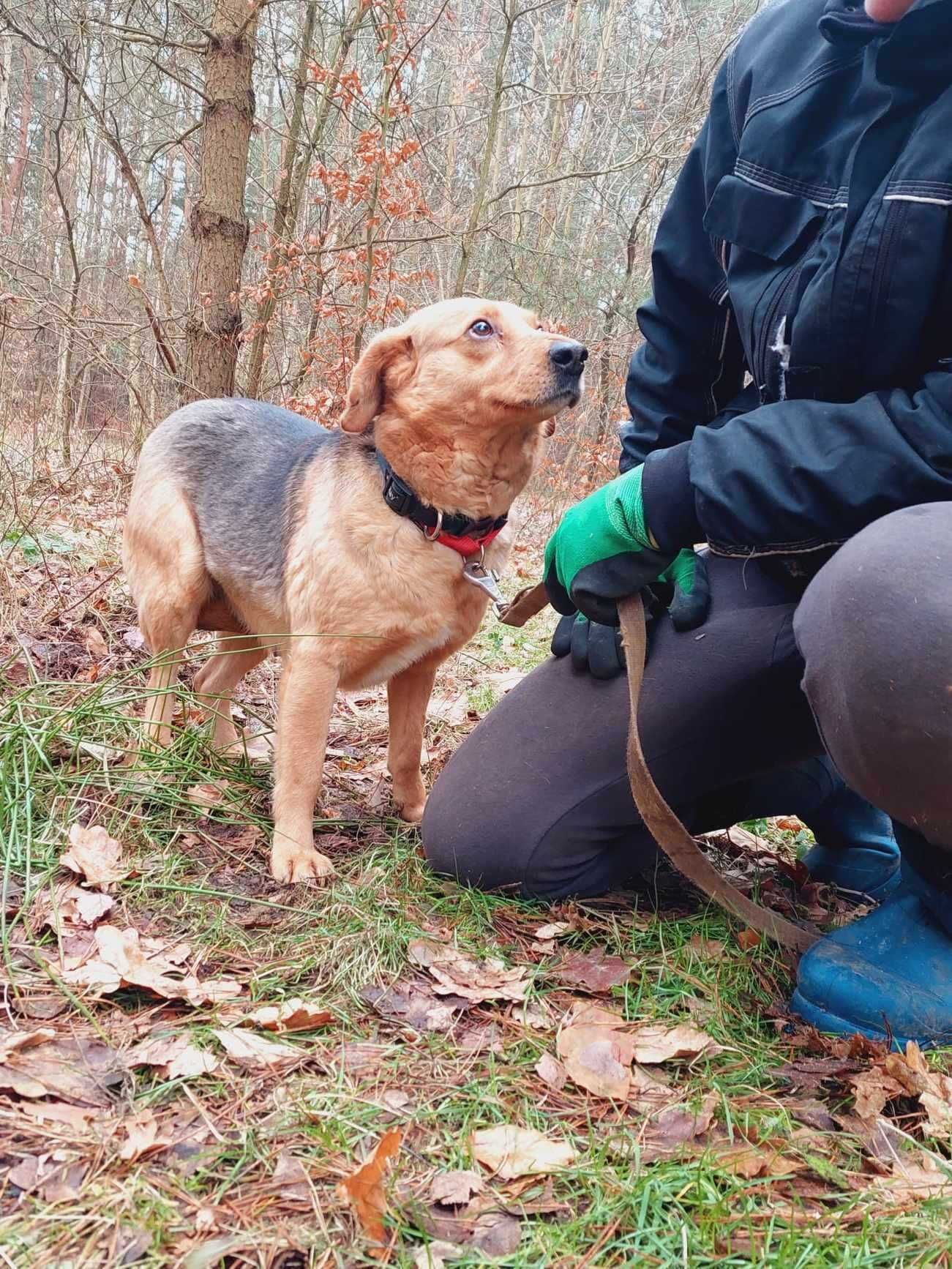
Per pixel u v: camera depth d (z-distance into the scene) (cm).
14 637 167
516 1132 70
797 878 119
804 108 89
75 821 106
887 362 83
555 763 101
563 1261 60
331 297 356
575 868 104
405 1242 61
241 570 133
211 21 303
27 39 310
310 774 112
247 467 139
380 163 336
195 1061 74
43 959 86
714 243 105
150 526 140
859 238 80
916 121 80
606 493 95
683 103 565
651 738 98
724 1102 74
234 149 284
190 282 387
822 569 82
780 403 86
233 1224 61
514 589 278
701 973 92
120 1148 66
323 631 114
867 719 74
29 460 257
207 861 108
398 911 99
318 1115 70
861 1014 82
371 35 481
